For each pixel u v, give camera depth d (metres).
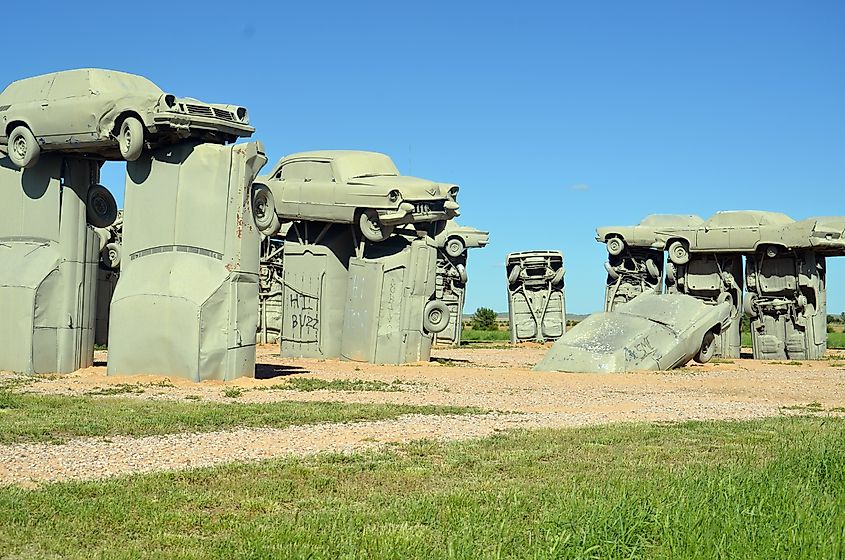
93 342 25.94
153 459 13.05
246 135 24.08
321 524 9.43
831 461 12.18
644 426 16.86
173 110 22.58
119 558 8.24
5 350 24.83
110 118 23.05
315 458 13.22
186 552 8.50
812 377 28.12
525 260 52.47
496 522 9.55
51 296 24.86
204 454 13.52
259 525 9.40
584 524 9.19
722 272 40.28
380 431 15.93
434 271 33.69
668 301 31.31
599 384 25.25
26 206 25.52
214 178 23.34
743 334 70.25
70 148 24.23
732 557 8.30
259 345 43.78
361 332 33.22
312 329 34.50
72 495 10.54
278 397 20.78
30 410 17.48
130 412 17.39
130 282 23.80
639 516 9.30
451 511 10.02
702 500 9.95
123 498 10.45
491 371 29.05
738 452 14.16
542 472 12.46
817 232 36.75
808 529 8.95
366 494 11.07
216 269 23.33
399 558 8.39
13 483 11.28
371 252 33.56
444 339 51.38
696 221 48.09
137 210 24.09
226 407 18.44
